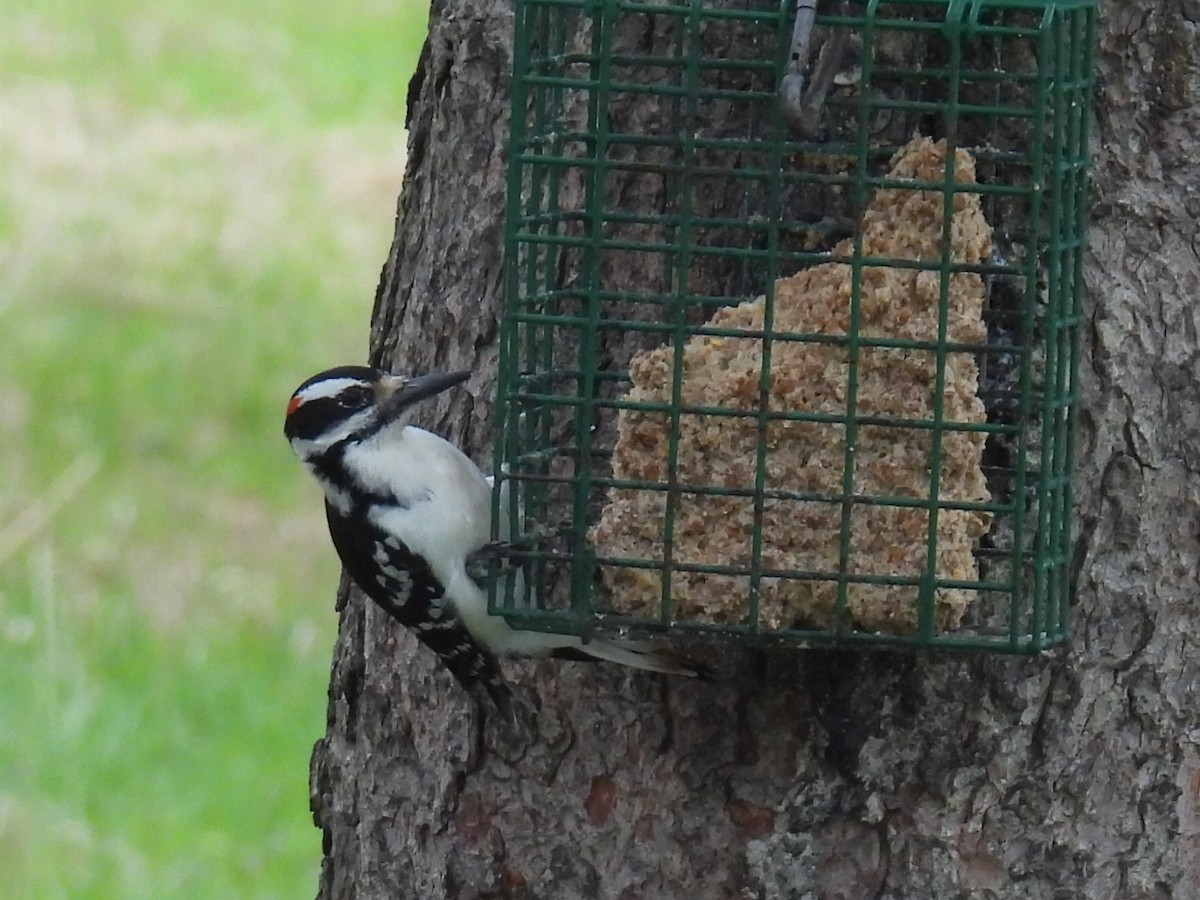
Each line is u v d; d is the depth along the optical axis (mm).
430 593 10320
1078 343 9812
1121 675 9961
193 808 17375
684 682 10156
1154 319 9898
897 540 9273
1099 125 9891
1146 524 9938
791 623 9289
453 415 11125
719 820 10156
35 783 17438
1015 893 9961
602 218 9734
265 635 20000
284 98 33312
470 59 10859
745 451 9383
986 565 9695
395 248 11625
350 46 35000
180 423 24609
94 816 17156
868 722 9914
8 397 24812
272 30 35875
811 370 9359
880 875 9984
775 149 9461
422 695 11062
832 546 9281
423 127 11328
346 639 11711
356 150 31766
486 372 10992
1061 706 9914
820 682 9945
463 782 10812
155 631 19938
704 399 9391
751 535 9336
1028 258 9398
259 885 16453
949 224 9219
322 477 10734
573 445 10234
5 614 20094
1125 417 9922
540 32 10086
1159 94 9859
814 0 9062
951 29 9039
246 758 18109
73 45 34812
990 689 9852
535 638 10195
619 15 9773
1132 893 10008
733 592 9312
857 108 9641
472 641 10336
